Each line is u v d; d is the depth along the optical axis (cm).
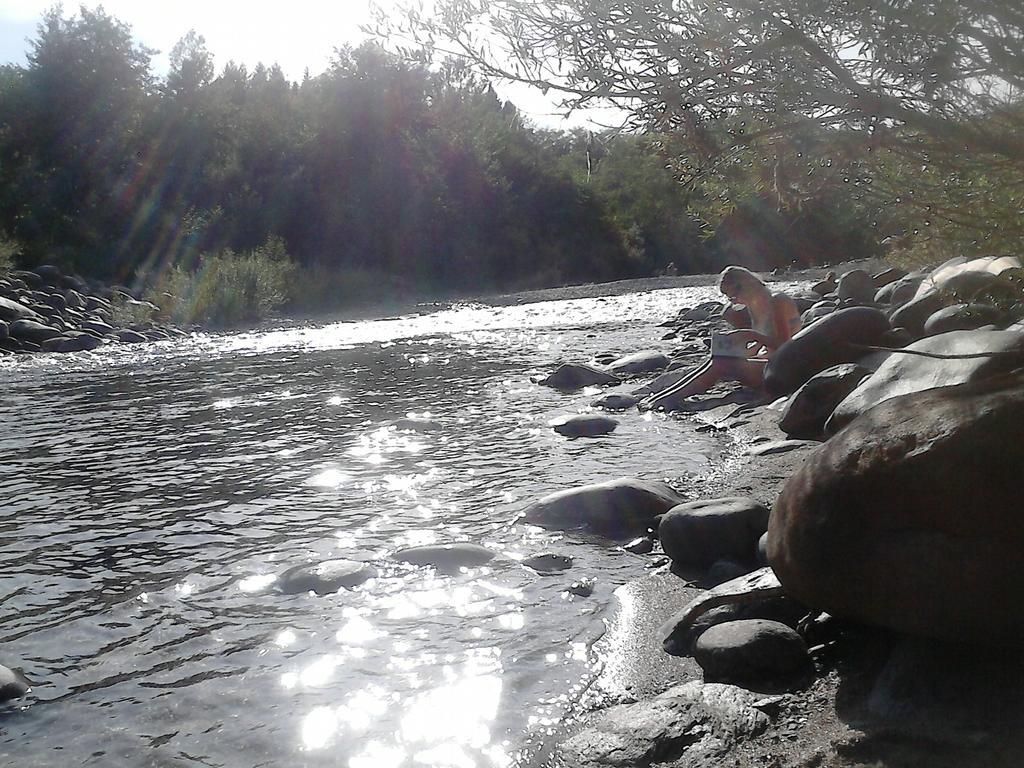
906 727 345
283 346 2016
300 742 390
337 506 743
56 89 3816
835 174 357
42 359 1828
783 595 460
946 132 318
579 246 5169
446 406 1184
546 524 675
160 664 470
